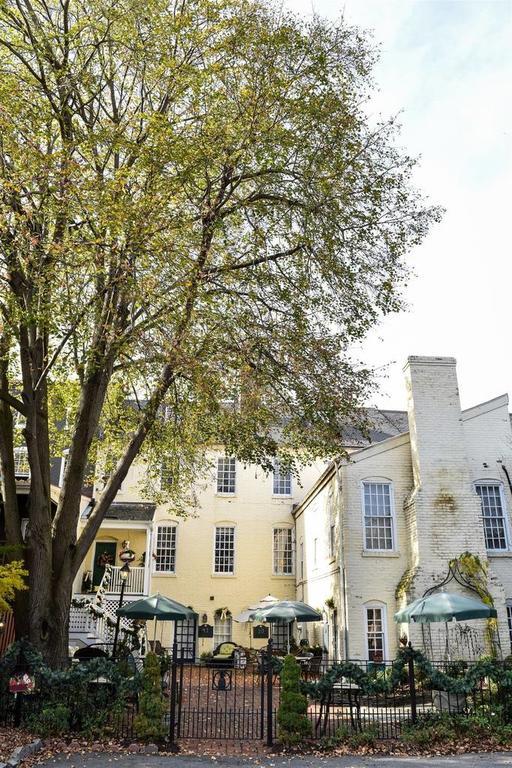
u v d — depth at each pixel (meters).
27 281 13.23
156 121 13.10
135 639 20.84
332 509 24.41
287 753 11.67
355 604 21.67
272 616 20.28
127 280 12.73
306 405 16.33
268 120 14.88
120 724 12.70
